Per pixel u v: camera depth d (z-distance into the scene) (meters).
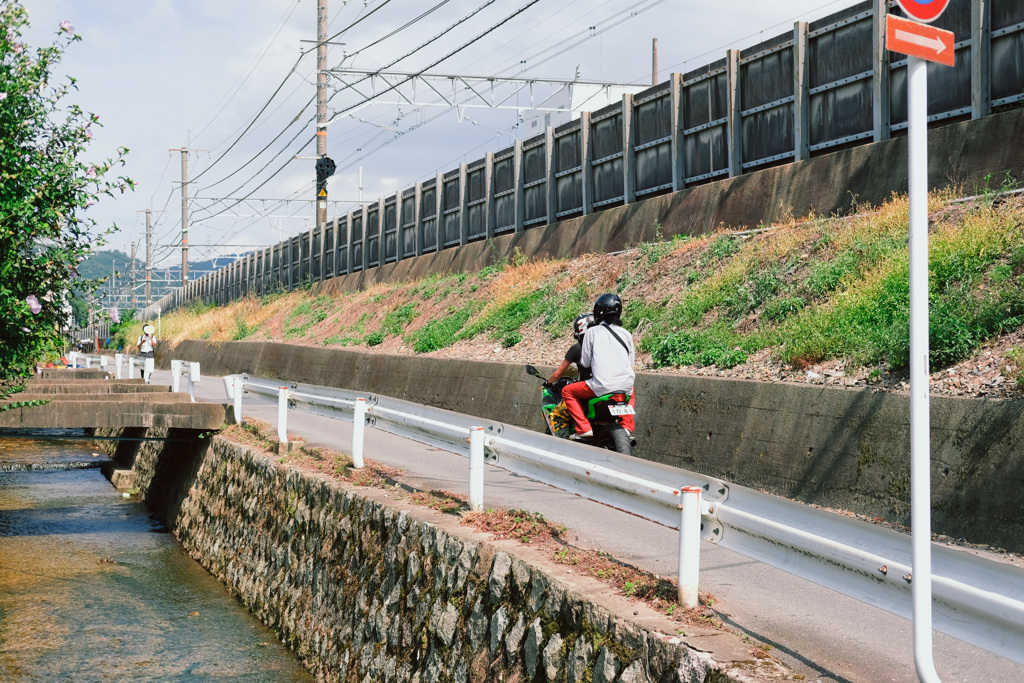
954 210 10.89
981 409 7.16
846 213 13.52
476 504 7.99
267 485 12.55
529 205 23.98
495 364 16.38
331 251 39.59
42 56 10.20
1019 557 6.50
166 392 19.98
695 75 17.34
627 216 19.06
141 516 18.20
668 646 4.60
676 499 5.50
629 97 19.30
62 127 10.45
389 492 9.58
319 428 17.05
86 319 11.72
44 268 10.51
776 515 4.79
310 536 10.56
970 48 12.02
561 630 5.57
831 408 8.61
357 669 8.30
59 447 28.95
